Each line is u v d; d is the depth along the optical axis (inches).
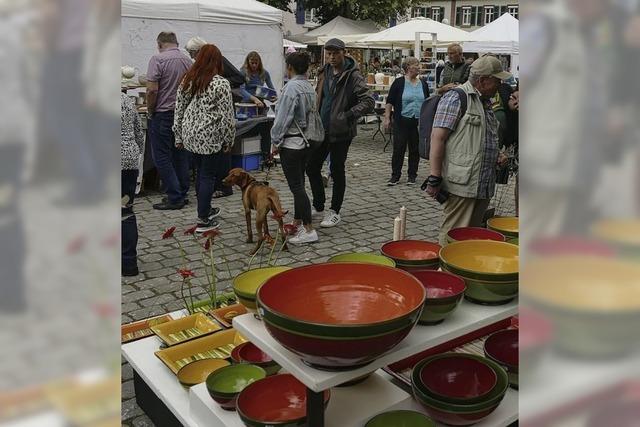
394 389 67.6
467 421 62.4
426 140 140.4
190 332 95.0
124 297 145.0
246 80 308.0
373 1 866.8
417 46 450.6
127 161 179.0
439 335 56.9
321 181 218.1
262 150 308.3
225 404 67.0
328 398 61.5
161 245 184.2
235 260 172.6
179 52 221.0
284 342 48.7
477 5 1339.8
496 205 219.0
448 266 64.9
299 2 916.6
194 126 185.0
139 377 90.7
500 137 148.9
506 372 68.7
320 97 199.9
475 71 123.3
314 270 57.2
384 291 56.6
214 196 247.9
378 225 213.6
